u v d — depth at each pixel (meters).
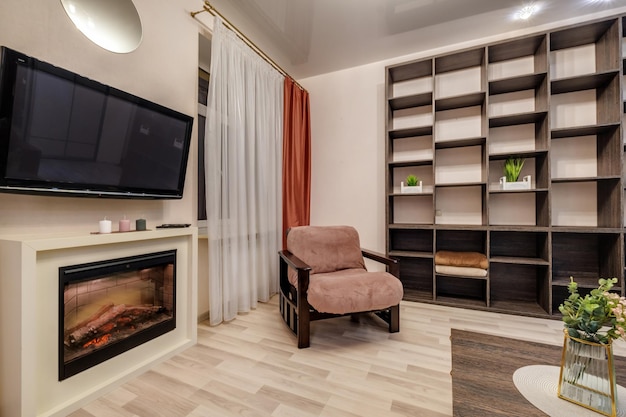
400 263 3.14
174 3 2.02
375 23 2.56
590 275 2.48
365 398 1.35
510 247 2.74
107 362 1.44
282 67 3.39
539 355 1.17
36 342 1.18
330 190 3.54
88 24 1.51
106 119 1.46
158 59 1.89
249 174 2.62
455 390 0.95
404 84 3.17
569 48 2.54
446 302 2.64
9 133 1.12
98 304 1.52
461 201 2.92
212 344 1.91
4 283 1.17
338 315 1.96
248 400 1.34
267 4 2.30
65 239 1.24
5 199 1.23
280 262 2.39
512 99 2.73
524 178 2.54
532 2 2.29
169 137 1.81
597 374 0.87
